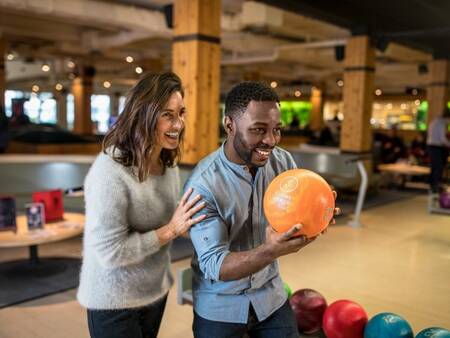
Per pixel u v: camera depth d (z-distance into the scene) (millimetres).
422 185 10500
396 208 7660
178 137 1535
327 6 6723
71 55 13062
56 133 8977
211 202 1393
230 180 1423
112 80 20344
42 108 23703
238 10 7832
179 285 2641
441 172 8812
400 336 2385
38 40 11805
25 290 3744
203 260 1351
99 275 1468
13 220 3898
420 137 11531
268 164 1537
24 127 11492
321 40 10102
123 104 1495
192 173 1495
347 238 5641
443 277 4285
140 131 1437
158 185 1557
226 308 1463
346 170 8359
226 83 20484
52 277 4059
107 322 1501
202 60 5461
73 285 3865
